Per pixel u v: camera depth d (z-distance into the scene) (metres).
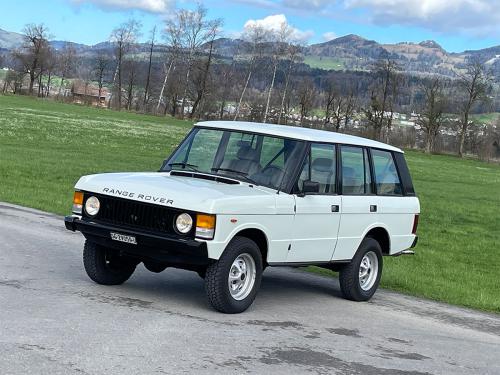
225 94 124.31
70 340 6.00
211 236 7.26
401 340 7.70
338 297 9.91
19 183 20.67
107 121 71.94
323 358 6.48
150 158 36.91
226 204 7.38
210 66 123.31
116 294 8.04
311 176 8.70
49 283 8.20
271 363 6.08
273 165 8.49
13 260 9.41
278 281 10.70
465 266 15.59
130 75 132.75
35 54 140.38
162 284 9.05
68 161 29.70
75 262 9.80
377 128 118.50
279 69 121.88
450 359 7.14
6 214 14.21
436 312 9.83
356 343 7.24
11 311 6.72
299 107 122.44
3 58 154.38
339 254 9.23
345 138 9.50
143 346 6.08
